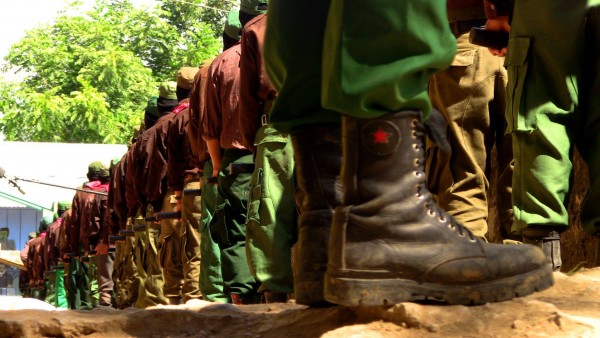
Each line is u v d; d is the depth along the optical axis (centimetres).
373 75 271
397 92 275
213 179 763
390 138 284
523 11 470
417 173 288
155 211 1135
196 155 858
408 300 284
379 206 284
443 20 272
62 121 4259
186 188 964
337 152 313
